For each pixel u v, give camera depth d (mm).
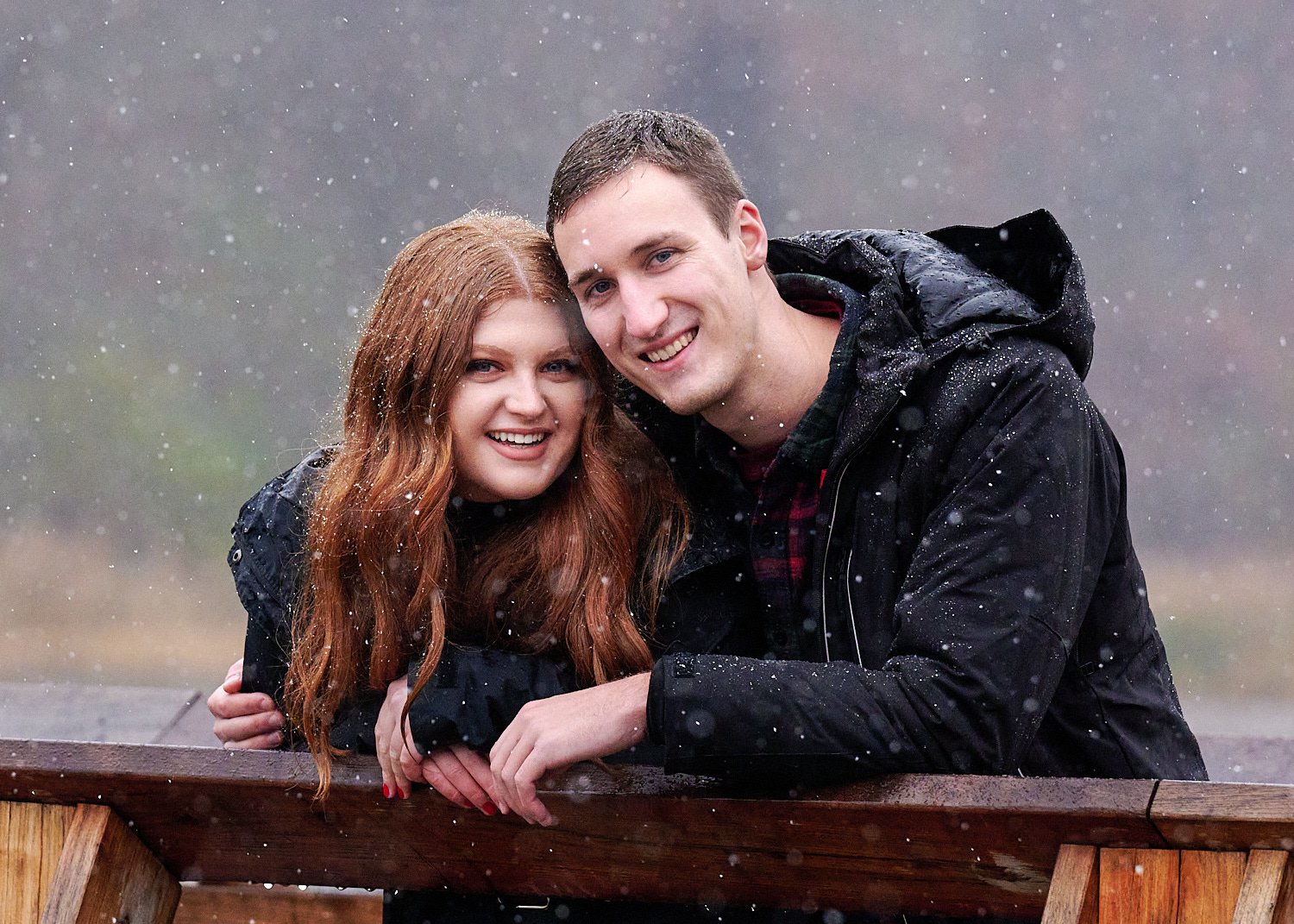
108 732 6793
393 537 4742
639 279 4785
